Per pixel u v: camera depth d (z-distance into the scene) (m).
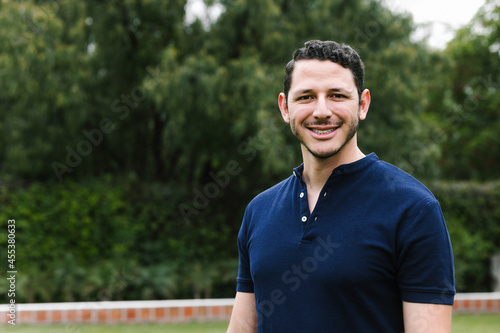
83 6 7.68
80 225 7.87
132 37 8.16
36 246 7.64
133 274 7.56
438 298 1.31
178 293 7.80
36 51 7.19
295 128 1.51
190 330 5.65
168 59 7.28
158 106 7.28
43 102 7.46
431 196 1.39
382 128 7.91
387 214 1.37
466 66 12.95
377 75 7.77
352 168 1.45
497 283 8.92
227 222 8.70
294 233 1.47
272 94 7.06
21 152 7.77
